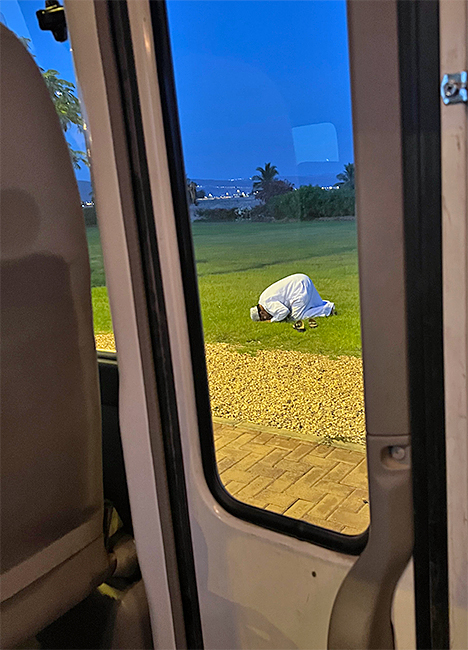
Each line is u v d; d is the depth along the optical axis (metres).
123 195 0.86
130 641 1.13
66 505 1.04
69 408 1.03
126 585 1.17
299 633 0.89
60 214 0.97
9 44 0.88
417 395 0.67
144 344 0.91
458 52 0.57
